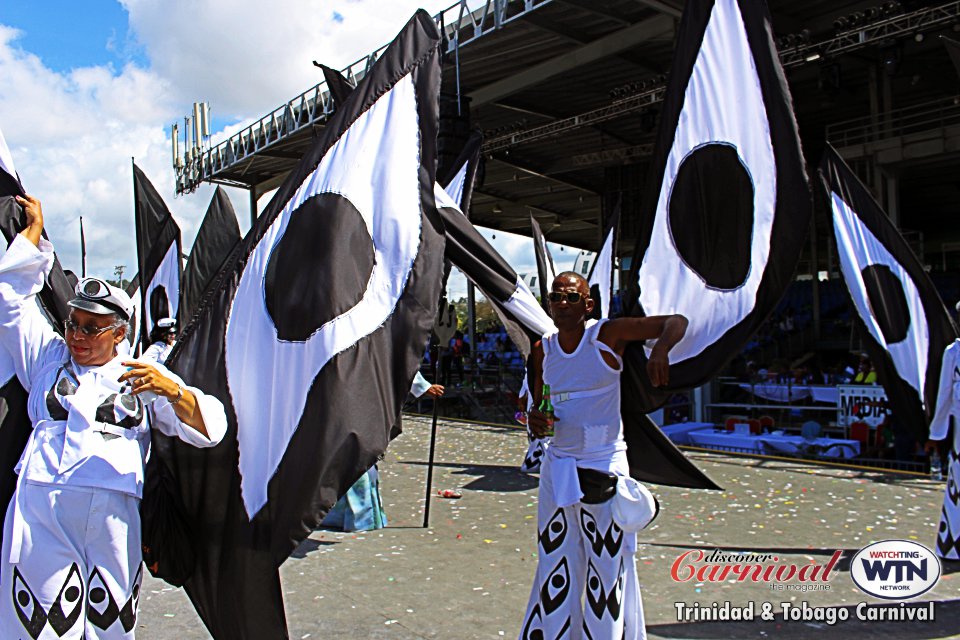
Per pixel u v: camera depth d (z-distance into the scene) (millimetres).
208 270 7688
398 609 4367
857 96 18812
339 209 2844
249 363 2814
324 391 2619
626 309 3471
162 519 2734
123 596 2510
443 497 7609
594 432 3107
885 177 15922
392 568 5168
